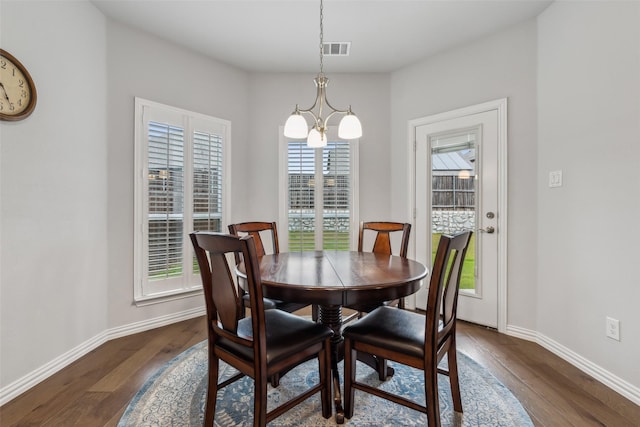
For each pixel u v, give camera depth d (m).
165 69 2.72
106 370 1.95
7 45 1.68
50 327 1.92
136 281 2.55
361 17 2.42
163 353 2.18
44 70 1.88
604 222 1.81
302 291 1.35
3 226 1.66
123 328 2.49
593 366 1.87
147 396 1.67
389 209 3.38
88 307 2.22
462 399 1.63
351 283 1.38
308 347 1.39
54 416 1.51
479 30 2.56
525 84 2.42
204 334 2.52
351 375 1.48
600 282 1.83
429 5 2.27
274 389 1.75
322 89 2.01
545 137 2.27
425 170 3.06
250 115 3.37
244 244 1.14
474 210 2.72
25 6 1.76
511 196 2.49
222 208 3.12
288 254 2.20
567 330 2.08
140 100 2.56
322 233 3.37
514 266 2.48
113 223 2.44
